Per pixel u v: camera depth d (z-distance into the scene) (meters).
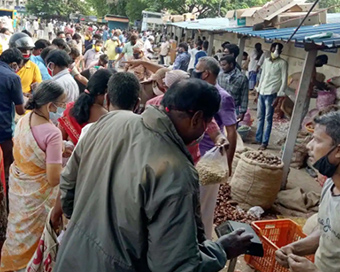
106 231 1.65
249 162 4.70
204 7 28.20
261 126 7.51
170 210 1.52
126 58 10.74
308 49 5.00
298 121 5.27
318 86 6.95
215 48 16.09
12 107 4.04
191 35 19.22
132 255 1.63
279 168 4.66
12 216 3.06
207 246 1.73
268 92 7.08
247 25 9.05
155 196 1.54
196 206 1.61
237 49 6.52
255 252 2.08
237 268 3.68
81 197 1.76
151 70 4.89
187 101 1.65
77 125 3.16
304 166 6.59
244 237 1.98
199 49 12.55
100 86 3.09
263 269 3.45
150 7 30.72
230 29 9.18
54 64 4.33
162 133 1.64
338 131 2.04
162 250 1.54
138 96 2.63
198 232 1.73
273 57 6.93
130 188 1.59
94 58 9.72
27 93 4.76
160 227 1.53
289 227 3.71
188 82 1.70
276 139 7.98
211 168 3.02
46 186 2.96
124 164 1.64
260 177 4.61
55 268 1.79
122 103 2.54
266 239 3.38
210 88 1.71
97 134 1.85
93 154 1.79
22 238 3.03
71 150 3.18
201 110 1.67
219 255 1.74
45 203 2.98
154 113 1.69
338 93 6.73
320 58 6.69
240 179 4.79
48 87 2.84
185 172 1.58
